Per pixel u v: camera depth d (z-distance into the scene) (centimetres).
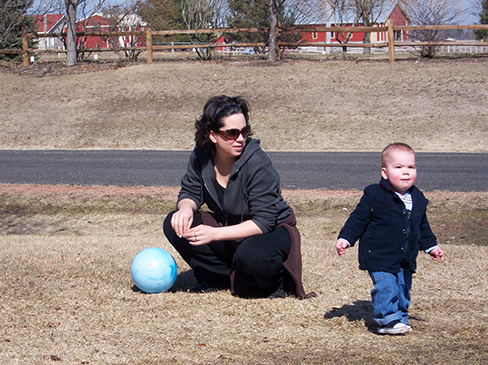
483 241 717
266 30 2508
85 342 303
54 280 446
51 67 2503
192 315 353
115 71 2359
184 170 1212
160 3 3011
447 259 529
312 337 313
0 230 823
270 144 1559
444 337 311
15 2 1934
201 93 2028
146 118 1822
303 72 2208
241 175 368
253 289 415
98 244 634
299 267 386
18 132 1752
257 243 370
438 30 2384
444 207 864
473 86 1912
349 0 3762
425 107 1775
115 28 2673
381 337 312
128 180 1102
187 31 2497
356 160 1307
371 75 2127
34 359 278
